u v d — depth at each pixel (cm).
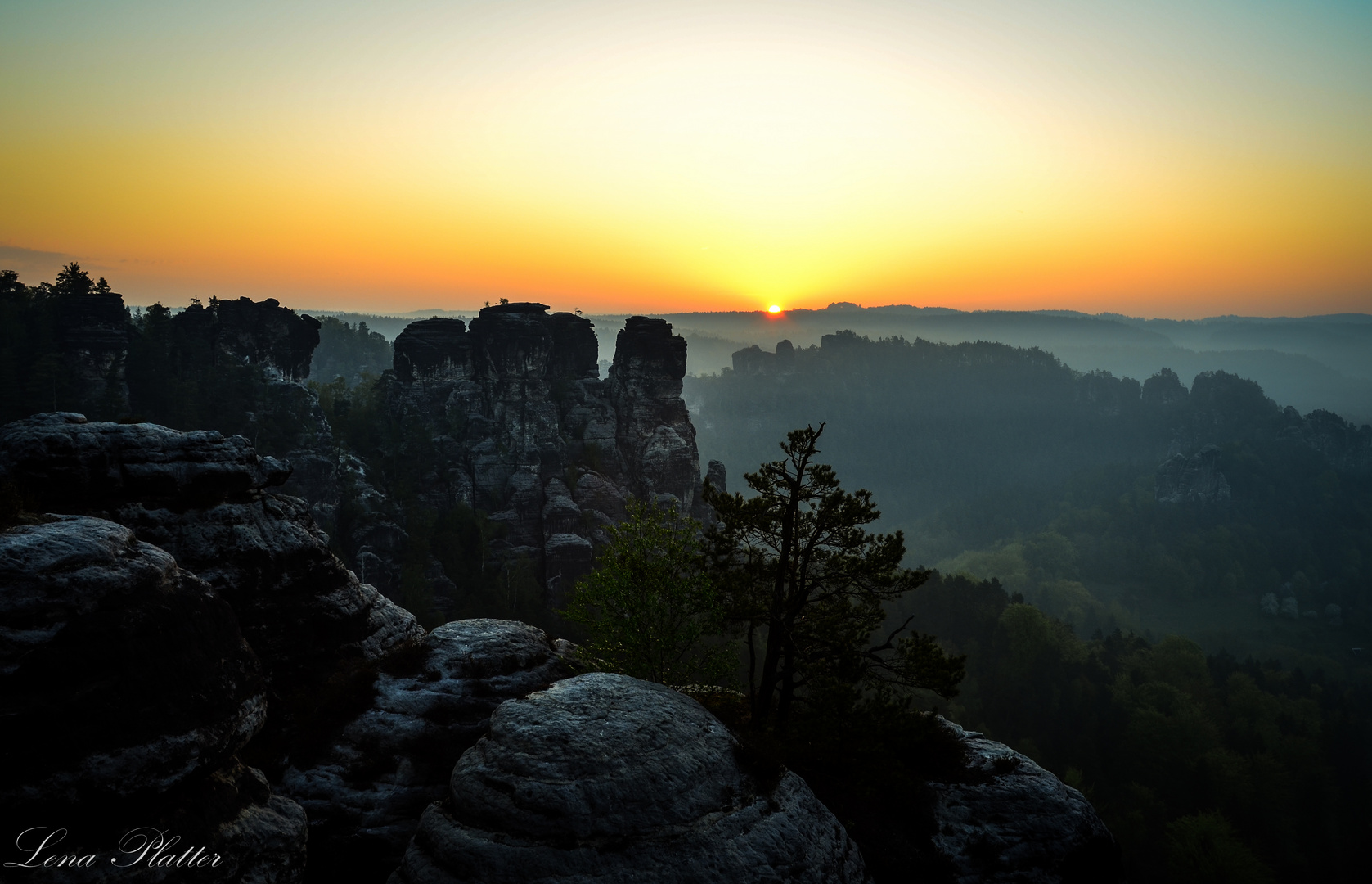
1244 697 13100
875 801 2273
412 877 1723
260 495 2912
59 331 12394
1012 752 2577
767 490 2542
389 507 12812
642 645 2652
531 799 1766
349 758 2339
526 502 13950
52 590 1588
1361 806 10775
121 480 2509
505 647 2742
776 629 2509
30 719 1452
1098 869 2277
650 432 16000
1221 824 8262
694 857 1739
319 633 2867
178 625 1775
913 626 14738
